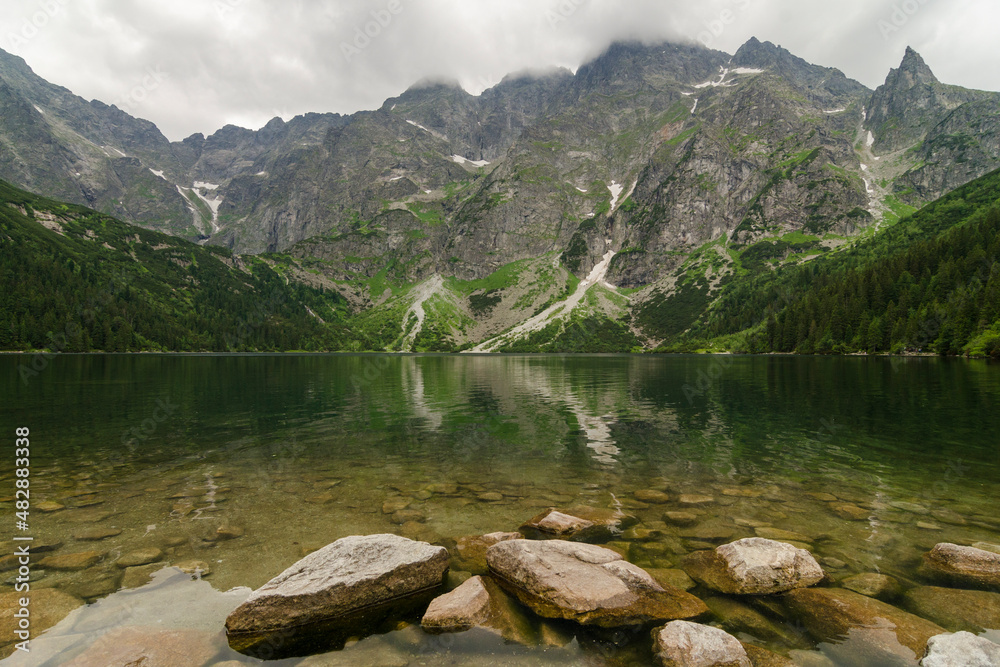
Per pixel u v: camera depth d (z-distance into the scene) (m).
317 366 114.69
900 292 151.12
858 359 119.00
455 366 125.50
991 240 143.00
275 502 15.23
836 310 163.25
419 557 9.71
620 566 9.56
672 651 7.09
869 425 29.06
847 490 16.28
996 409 34.62
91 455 21.62
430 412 36.72
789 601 8.77
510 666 7.04
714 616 8.36
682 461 20.75
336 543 10.12
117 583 9.52
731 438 25.83
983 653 6.64
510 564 9.61
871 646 7.27
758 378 67.00
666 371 92.00
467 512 14.39
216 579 9.81
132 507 14.53
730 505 14.79
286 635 7.89
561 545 10.26
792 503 14.91
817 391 48.56
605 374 85.88
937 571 9.99
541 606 8.55
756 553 9.98
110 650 7.14
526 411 37.25
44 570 10.08
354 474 18.75
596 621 8.12
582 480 17.89
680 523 13.21
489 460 21.11
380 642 7.75
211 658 7.20
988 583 9.36
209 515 13.89
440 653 7.41
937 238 172.88
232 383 61.12
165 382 60.47
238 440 25.44
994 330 109.31
